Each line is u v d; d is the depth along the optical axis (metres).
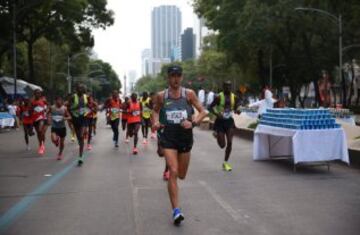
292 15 40.53
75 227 6.91
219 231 6.57
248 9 41.56
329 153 11.45
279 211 7.59
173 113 7.04
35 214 7.74
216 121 11.90
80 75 100.19
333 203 8.09
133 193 9.21
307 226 6.72
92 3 50.31
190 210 7.74
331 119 11.51
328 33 43.19
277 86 60.16
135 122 16.06
